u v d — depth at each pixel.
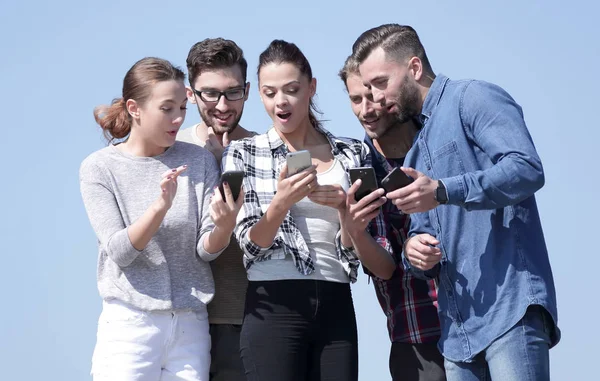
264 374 3.85
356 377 3.96
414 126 4.50
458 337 3.74
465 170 3.75
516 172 3.46
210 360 4.27
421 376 4.36
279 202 3.79
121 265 3.96
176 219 4.14
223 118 4.69
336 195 3.91
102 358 4.02
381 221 4.38
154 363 4.01
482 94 3.71
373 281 4.54
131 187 4.19
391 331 4.49
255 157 4.22
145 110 4.17
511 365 3.53
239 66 4.70
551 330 3.64
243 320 4.00
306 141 4.30
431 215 3.89
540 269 3.62
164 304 4.03
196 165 4.32
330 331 3.95
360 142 4.36
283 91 4.12
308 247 4.01
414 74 4.04
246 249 3.97
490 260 3.64
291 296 3.90
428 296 4.38
